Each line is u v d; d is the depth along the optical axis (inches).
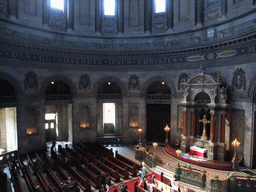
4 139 959.6
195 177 645.9
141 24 1056.2
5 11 808.9
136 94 1063.0
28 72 880.3
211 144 792.3
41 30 933.8
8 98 821.2
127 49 1060.5
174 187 567.2
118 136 1112.2
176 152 807.7
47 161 789.9
